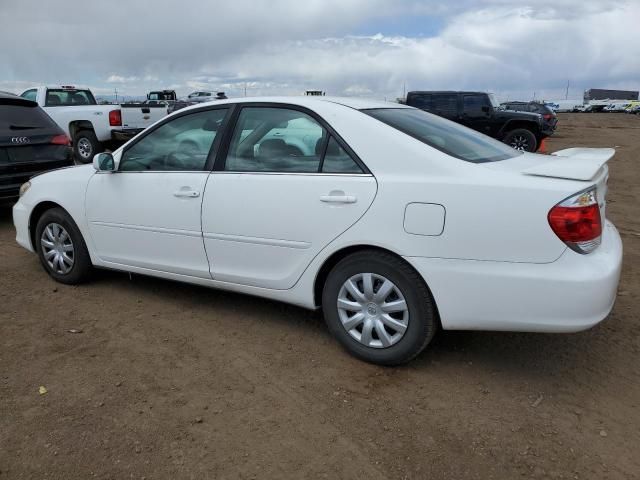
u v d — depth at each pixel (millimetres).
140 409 2955
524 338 3773
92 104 13664
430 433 2762
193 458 2582
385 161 3203
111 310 4270
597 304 2824
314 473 2488
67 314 4188
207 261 3900
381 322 3295
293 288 3574
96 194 4379
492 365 3414
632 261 5508
